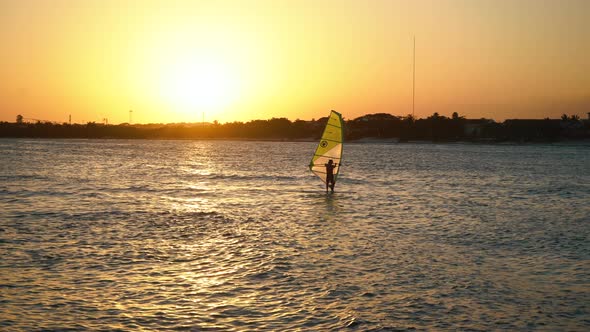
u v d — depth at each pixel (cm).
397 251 1945
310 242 2091
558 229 2450
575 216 2878
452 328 1222
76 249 1906
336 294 1441
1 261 1720
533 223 2620
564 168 7456
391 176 5709
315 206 3192
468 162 8812
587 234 2320
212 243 2052
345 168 7019
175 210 2934
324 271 1659
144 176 5444
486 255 1897
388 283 1541
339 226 2473
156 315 1280
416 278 1593
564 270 1702
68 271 1623
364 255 1875
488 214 2930
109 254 1844
